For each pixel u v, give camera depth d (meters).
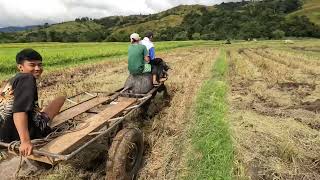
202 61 22.11
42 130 4.53
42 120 4.50
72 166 5.44
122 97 7.51
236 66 19.47
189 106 9.04
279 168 5.64
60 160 4.09
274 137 6.97
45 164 4.56
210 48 47.03
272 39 111.31
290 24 120.62
